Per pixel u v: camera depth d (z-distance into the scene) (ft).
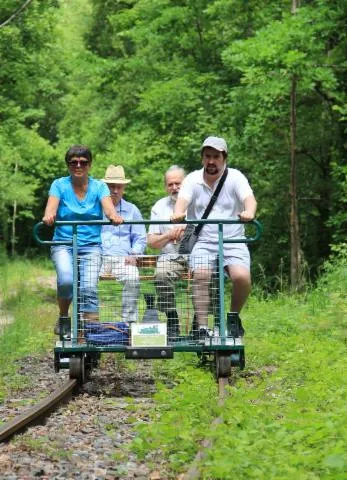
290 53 84.48
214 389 32.48
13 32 122.72
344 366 36.27
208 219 36.06
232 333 36.29
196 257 36.65
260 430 23.71
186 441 23.44
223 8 108.78
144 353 35.83
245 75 87.51
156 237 39.83
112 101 140.26
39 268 172.04
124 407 31.55
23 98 134.31
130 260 37.09
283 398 30.96
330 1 89.66
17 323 57.77
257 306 62.80
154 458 23.26
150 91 117.70
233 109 106.83
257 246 107.55
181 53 124.16
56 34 139.54
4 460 23.09
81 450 24.68
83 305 36.83
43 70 134.51
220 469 19.62
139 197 125.80
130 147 128.26
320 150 106.11
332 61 95.35
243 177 37.32
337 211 102.89
